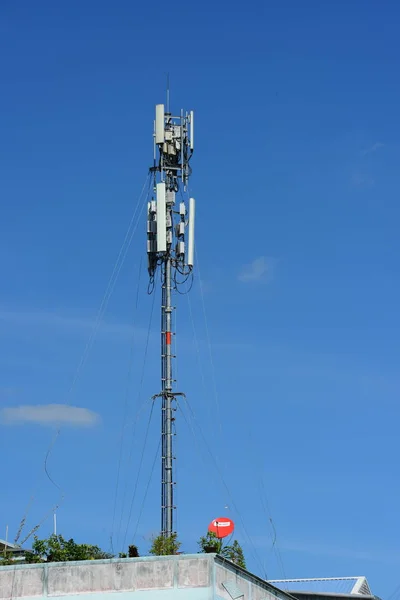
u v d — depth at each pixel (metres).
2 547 49.88
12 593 43.53
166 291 69.50
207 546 45.34
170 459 65.69
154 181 72.00
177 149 72.50
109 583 43.53
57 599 43.41
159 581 43.41
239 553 48.72
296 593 55.19
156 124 72.44
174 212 71.50
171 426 66.44
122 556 47.69
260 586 43.91
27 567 43.88
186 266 70.38
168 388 67.31
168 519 64.31
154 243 70.44
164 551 48.25
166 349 68.31
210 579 43.25
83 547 47.75
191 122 73.12
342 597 54.84
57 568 43.84
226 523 49.59
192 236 70.75
